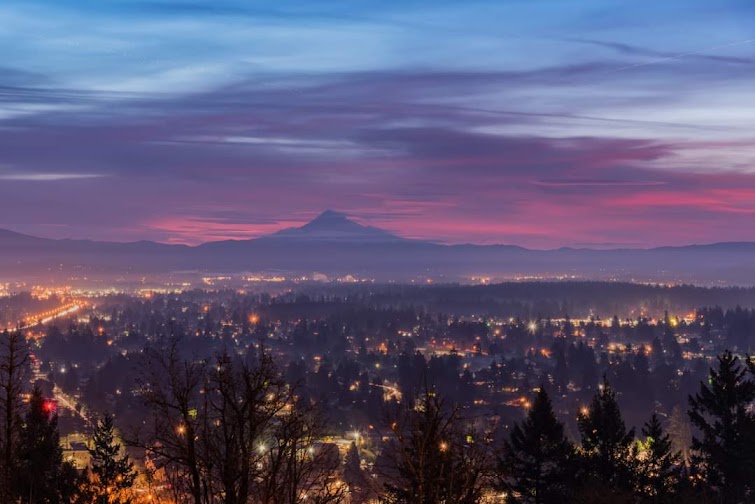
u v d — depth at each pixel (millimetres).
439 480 24328
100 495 36406
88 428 103688
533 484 45219
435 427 25016
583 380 173500
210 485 23250
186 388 23469
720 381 49531
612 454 47812
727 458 48125
